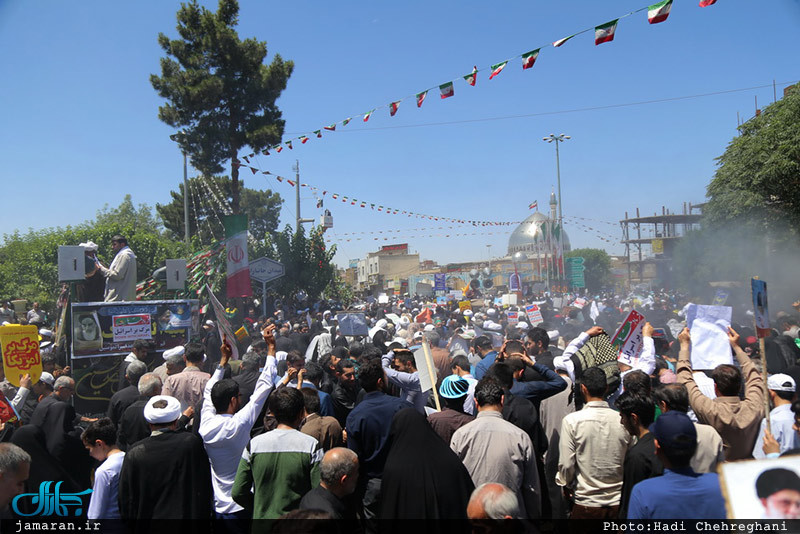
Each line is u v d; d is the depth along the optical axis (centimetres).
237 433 456
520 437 416
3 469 353
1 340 603
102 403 1009
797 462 251
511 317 1686
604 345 554
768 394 445
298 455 407
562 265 3925
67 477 486
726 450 443
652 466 367
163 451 408
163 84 2177
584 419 436
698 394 459
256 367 670
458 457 389
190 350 670
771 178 2022
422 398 607
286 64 2289
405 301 3328
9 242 3703
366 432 465
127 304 1049
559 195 3744
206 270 1898
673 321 1360
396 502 371
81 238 2784
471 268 7550
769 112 2198
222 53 2184
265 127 2195
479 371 701
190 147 2230
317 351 1108
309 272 2888
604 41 747
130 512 400
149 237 2922
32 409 643
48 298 2506
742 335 992
